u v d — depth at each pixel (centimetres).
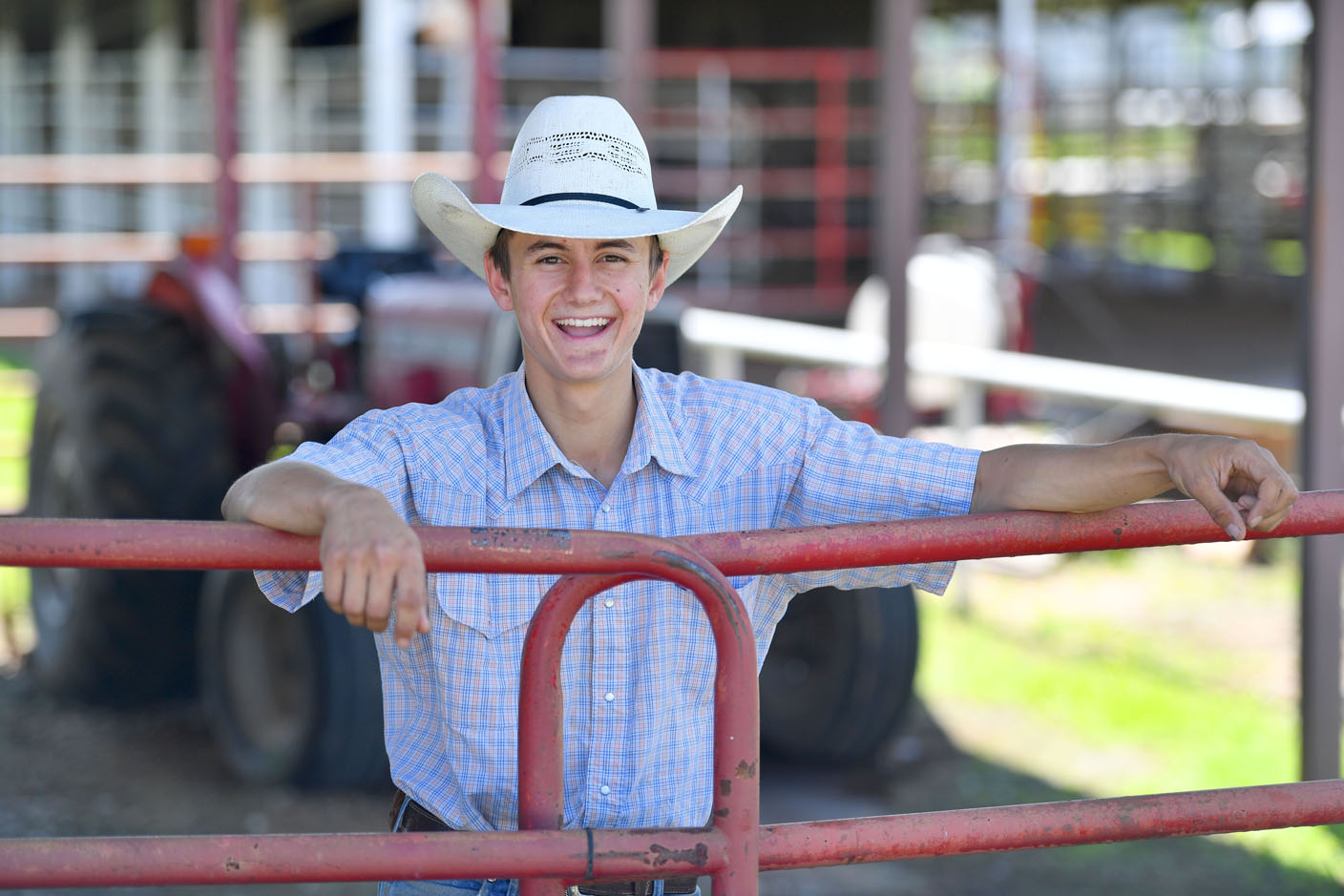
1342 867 1362
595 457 617
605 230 571
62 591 1791
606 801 582
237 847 485
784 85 4950
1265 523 550
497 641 573
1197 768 1548
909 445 619
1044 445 598
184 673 1748
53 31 5194
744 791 505
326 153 4312
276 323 2055
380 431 597
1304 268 1449
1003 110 4262
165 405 1633
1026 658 1925
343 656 1405
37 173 4503
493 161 2075
